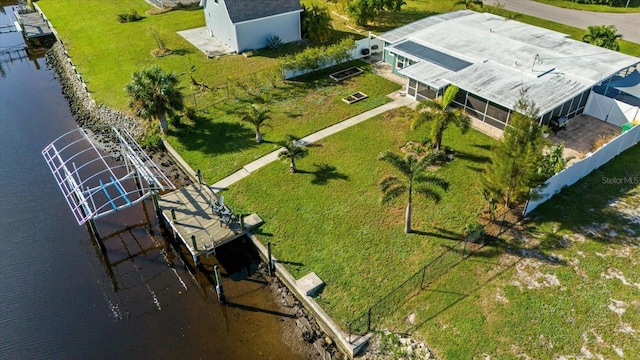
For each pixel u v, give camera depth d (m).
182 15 52.50
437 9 53.41
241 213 25.12
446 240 22.88
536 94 29.88
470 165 27.78
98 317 21.27
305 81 37.84
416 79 32.75
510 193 23.44
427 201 25.22
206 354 19.52
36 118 36.66
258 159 29.23
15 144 33.34
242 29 41.56
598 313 19.23
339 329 19.12
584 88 30.27
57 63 45.50
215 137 31.58
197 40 45.50
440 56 35.53
